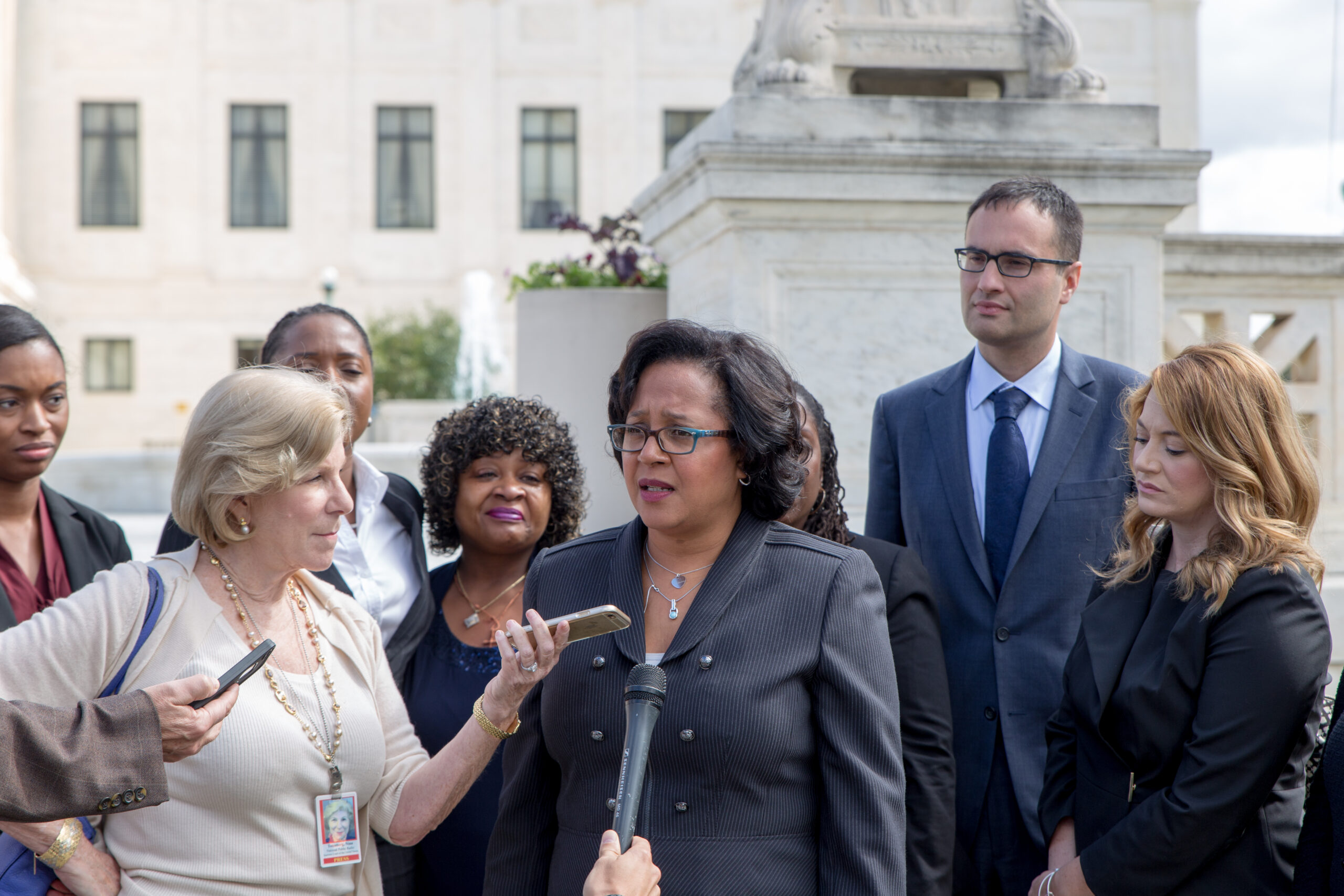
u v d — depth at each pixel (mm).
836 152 3678
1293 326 4391
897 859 1766
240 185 24797
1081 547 2562
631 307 4781
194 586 1979
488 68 24781
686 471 1846
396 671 2631
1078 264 2660
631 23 24953
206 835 1890
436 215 24859
